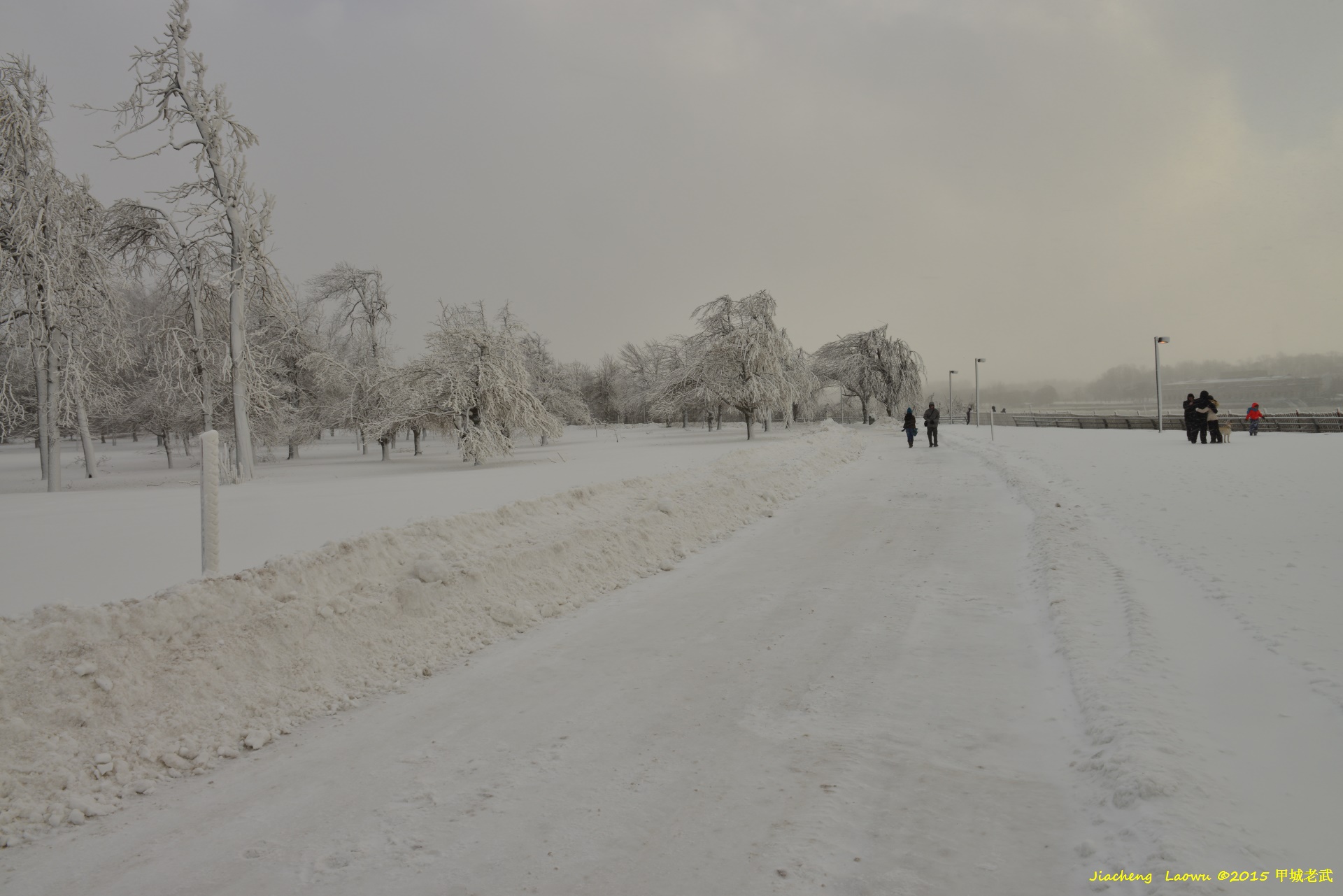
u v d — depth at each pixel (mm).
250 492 20000
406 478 24000
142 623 4977
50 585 7238
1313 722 3676
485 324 34156
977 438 39312
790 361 51375
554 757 4086
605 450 37688
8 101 24781
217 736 4539
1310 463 17438
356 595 6324
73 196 26875
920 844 3020
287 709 4941
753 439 44156
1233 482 13859
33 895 2979
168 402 36219
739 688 5035
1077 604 6172
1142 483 14328
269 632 5438
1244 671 4383
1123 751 3473
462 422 32219
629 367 86812
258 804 3723
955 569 8328
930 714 4398
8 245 25672
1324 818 2846
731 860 2971
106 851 3344
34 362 28469
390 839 3283
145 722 4457
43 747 4062
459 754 4199
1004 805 3301
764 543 10672
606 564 8883
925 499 14430
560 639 6512
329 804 3672
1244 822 2836
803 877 2814
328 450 59219
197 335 30578
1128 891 2543
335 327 46125
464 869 3014
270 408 33719
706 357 43375
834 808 3342
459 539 8094
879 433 50188
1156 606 5828
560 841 3195
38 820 3629
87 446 31672
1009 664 5184
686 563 9648
